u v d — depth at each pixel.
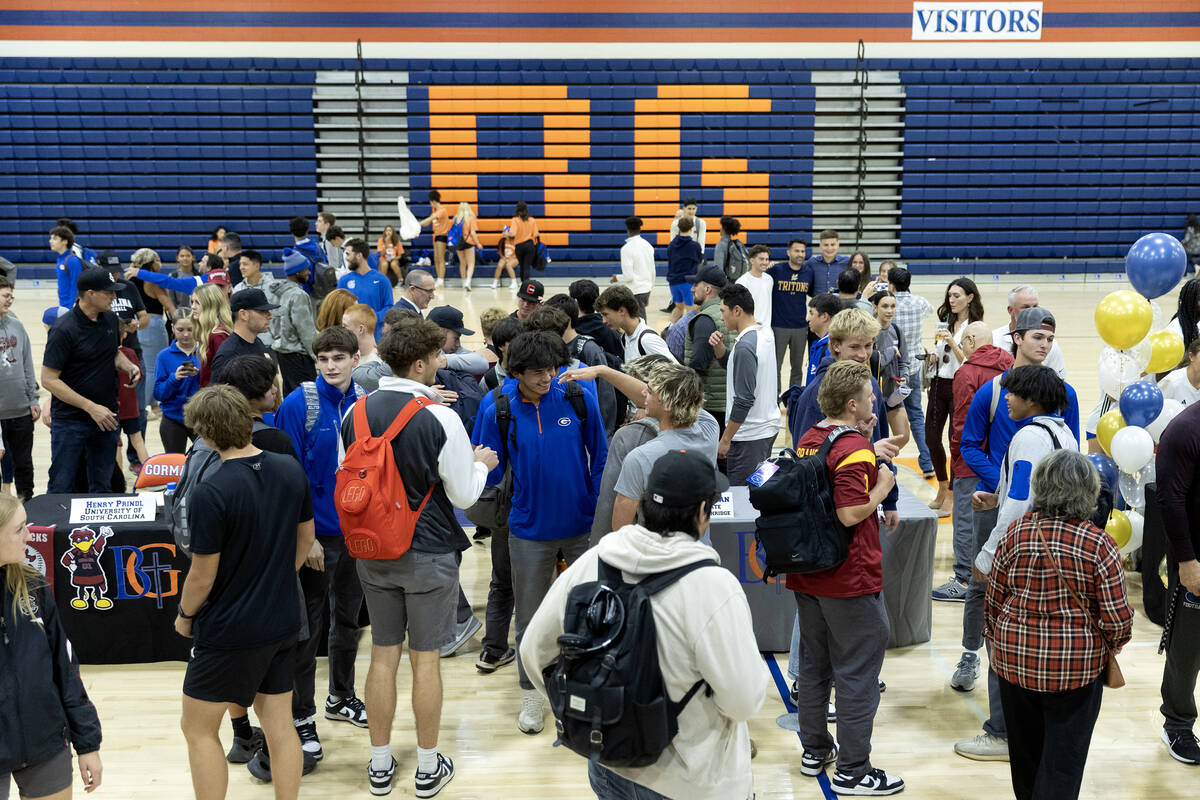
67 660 2.73
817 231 18.20
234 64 17.42
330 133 17.58
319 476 3.94
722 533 4.61
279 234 17.61
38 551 4.51
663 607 2.26
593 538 3.85
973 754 3.85
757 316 8.70
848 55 18.08
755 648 2.26
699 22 17.86
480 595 5.46
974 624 4.32
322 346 3.91
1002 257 18.39
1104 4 18.09
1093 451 5.34
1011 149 18.03
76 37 17.22
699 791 2.35
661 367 3.55
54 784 2.71
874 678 3.51
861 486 3.28
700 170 17.84
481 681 4.55
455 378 4.91
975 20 18.08
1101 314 4.80
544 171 17.78
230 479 2.99
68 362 5.57
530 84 17.58
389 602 3.56
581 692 2.22
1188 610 3.66
